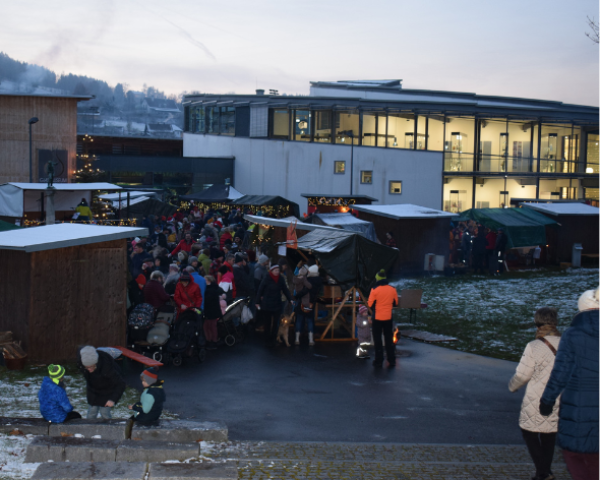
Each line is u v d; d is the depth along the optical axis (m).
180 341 12.23
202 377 11.51
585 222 32.06
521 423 6.54
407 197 45.38
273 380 11.41
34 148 35.06
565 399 5.00
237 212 38.25
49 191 23.17
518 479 6.97
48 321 11.88
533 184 46.09
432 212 27.73
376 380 11.55
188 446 7.35
